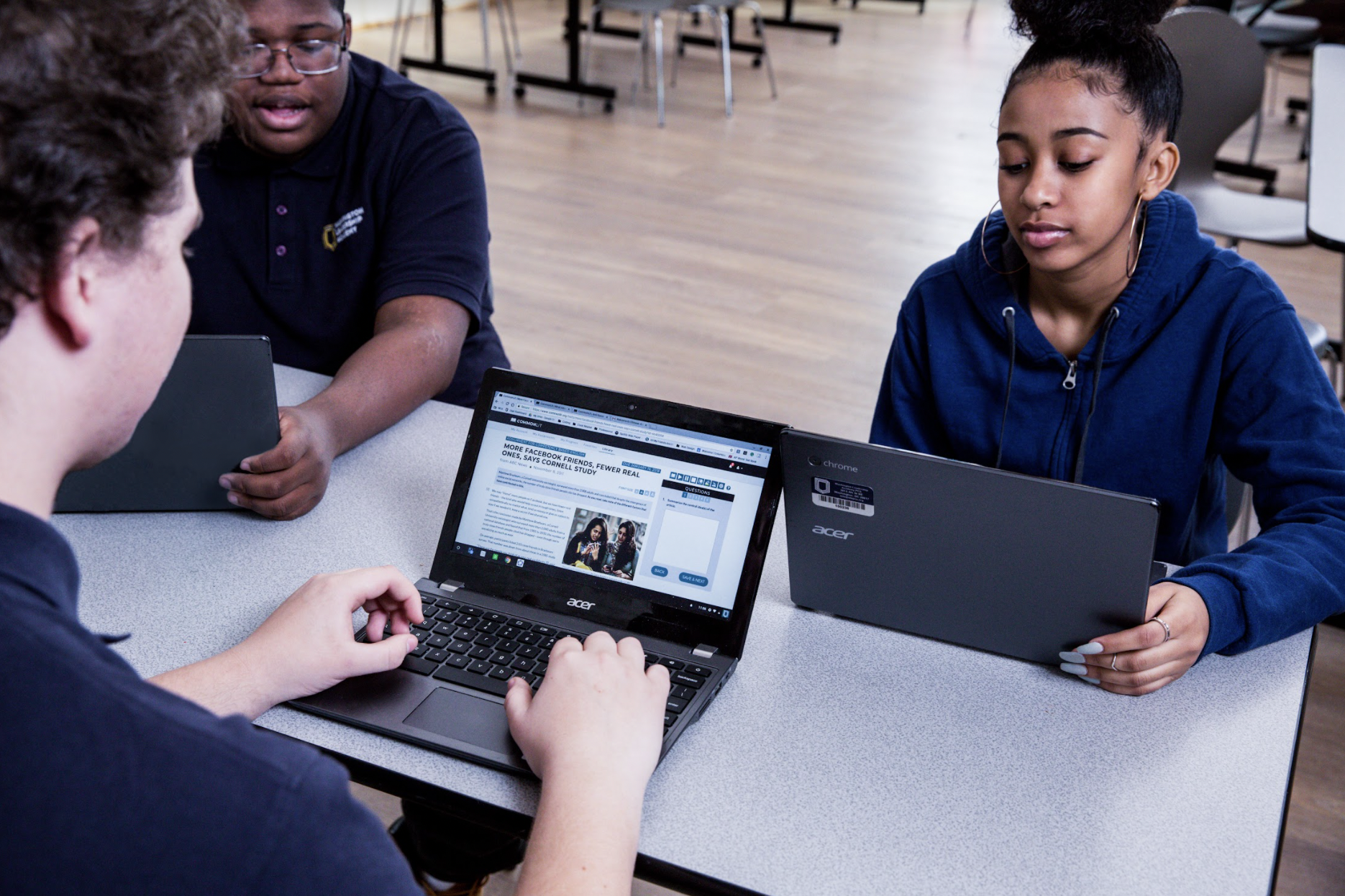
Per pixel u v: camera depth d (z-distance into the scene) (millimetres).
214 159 1629
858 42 7426
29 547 487
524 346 3215
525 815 844
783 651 1060
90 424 530
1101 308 1312
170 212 537
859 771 900
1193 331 1285
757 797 868
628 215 4254
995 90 6320
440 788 867
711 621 1021
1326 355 2215
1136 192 1216
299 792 474
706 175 4738
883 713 974
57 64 467
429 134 1668
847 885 788
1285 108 5879
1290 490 1188
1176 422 1316
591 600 1058
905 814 855
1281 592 1044
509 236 3998
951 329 1414
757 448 1032
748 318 3455
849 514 1026
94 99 477
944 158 5098
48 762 454
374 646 961
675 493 1051
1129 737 951
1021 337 1341
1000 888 791
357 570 998
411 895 491
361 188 1657
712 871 795
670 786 875
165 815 459
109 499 1218
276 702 930
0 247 468
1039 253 1222
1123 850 828
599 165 4812
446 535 1117
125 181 499
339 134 1649
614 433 1076
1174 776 906
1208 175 2941
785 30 7648
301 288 1696
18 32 461
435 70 5957
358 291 1699
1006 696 1003
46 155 466
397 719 923
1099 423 1345
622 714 829
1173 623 990
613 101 5793
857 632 1096
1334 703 2029
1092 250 1211
